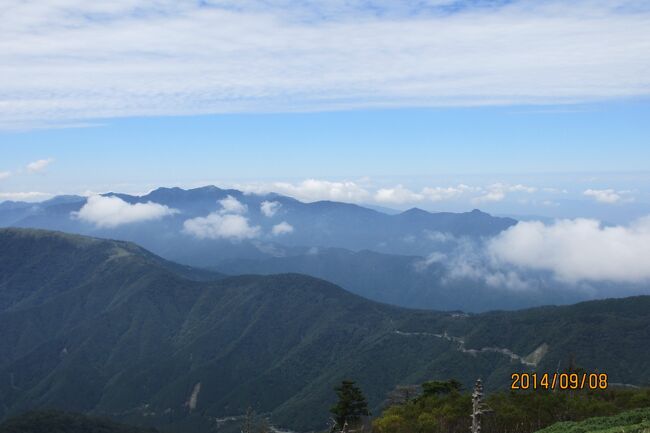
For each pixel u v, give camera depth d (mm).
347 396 75812
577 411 70688
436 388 85188
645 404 69750
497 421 70938
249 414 93500
